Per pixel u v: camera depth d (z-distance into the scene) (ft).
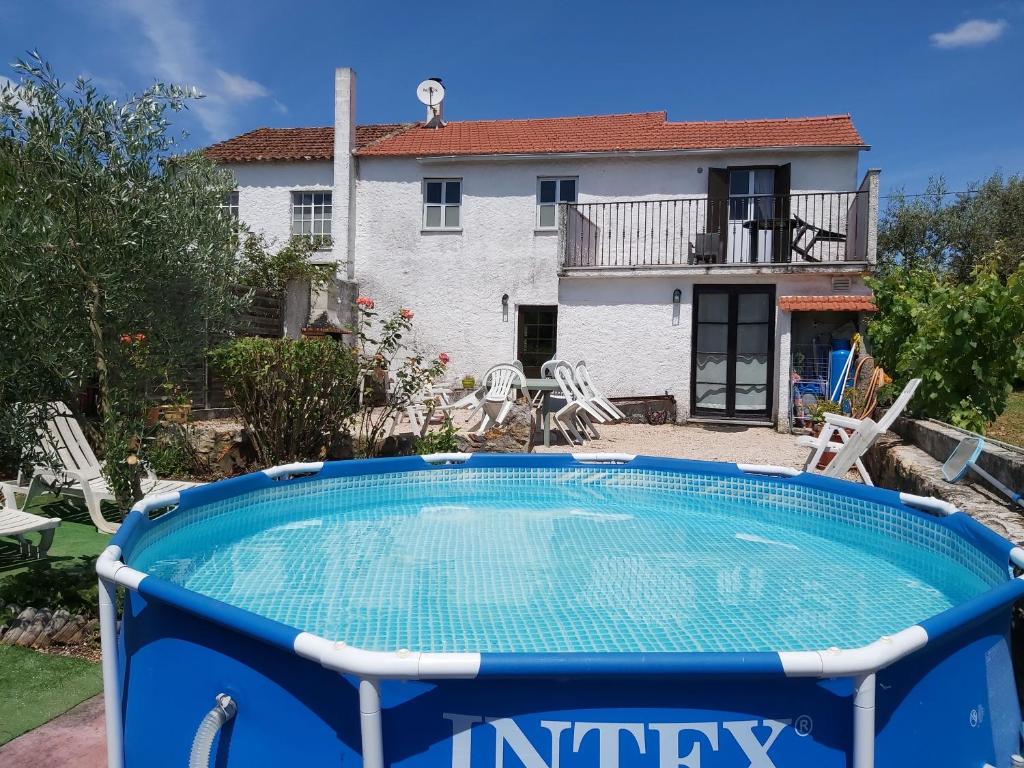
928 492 17.15
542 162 47.55
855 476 26.96
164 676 6.98
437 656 5.35
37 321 11.43
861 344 36.63
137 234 12.05
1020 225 64.23
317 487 17.62
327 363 24.41
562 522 17.20
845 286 40.47
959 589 11.78
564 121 55.31
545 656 5.38
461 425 33.58
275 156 50.26
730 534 16.17
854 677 5.57
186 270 13.29
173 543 12.56
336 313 46.62
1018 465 14.84
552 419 35.94
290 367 23.61
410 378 28.94
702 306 43.29
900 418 26.73
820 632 10.22
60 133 11.55
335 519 17.33
